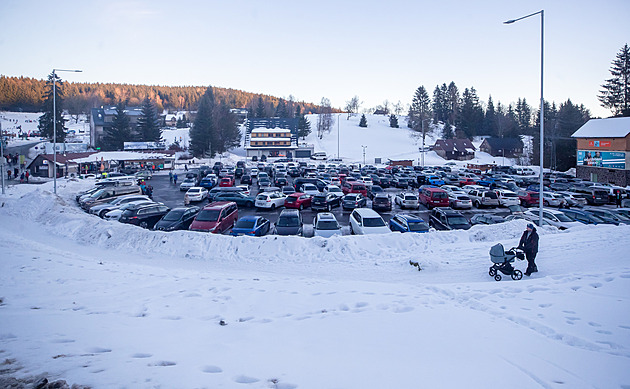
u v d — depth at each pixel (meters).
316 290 10.46
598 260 13.21
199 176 59.25
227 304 9.11
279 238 16.80
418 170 69.19
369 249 16.47
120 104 94.81
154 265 15.09
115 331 7.02
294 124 122.19
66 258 14.58
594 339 6.75
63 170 58.06
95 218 21.56
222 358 5.75
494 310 8.55
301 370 5.30
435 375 5.20
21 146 91.31
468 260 14.70
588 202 38.25
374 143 131.00
